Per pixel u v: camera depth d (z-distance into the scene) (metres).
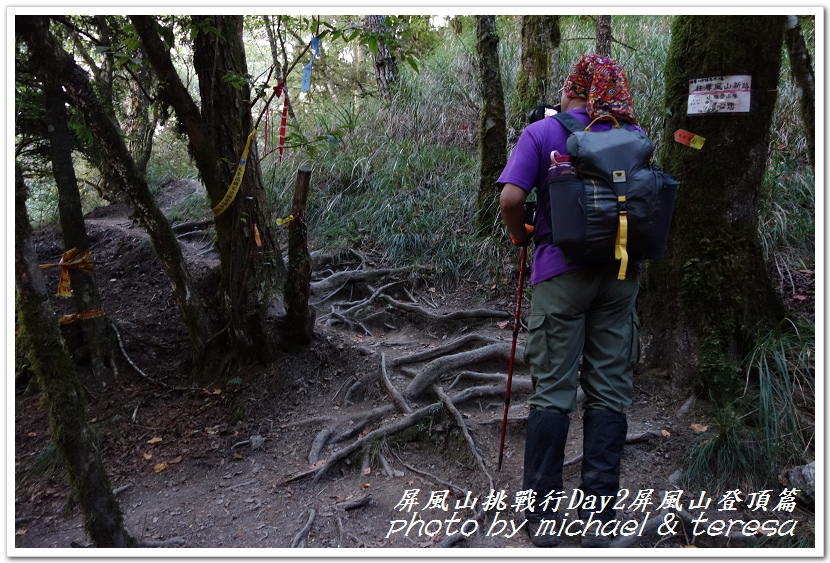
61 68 3.08
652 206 1.98
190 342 3.76
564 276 2.12
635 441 2.77
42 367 2.11
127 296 4.89
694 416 2.86
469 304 4.51
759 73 2.86
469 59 7.19
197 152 3.44
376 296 4.67
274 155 6.66
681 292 3.05
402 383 3.54
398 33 3.13
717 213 2.98
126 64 3.67
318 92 8.04
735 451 2.55
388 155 6.31
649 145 2.06
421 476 2.85
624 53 6.55
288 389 3.57
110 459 3.12
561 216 1.99
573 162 2.03
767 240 4.05
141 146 6.17
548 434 2.17
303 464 3.01
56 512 2.80
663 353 3.14
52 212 6.90
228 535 2.49
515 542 2.29
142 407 3.50
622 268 1.96
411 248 5.19
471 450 2.84
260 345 3.64
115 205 7.06
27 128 4.20
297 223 3.54
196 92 6.89
